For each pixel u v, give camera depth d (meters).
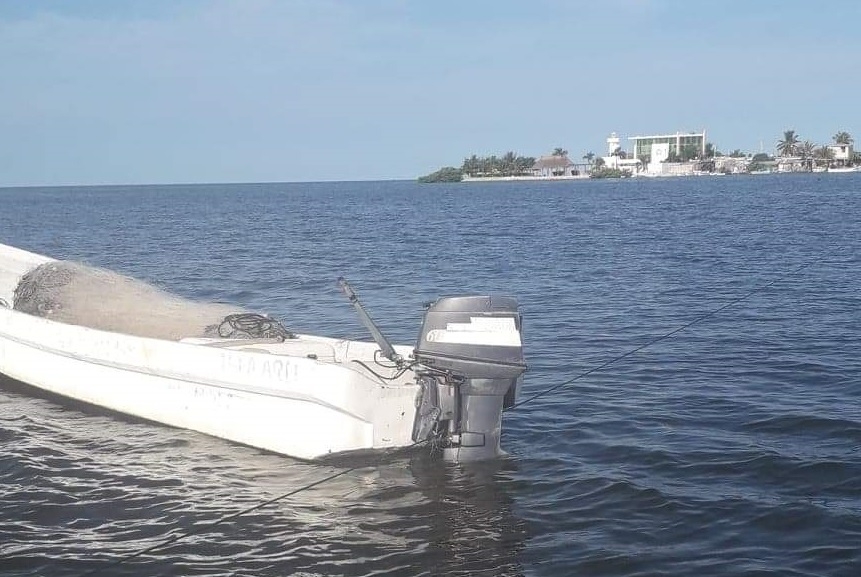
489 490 9.41
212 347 11.11
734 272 27.55
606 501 9.12
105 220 68.25
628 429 11.44
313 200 123.56
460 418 9.79
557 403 12.74
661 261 31.42
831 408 12.04
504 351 9.61
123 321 13.88
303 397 10.09
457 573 7.70
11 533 8.61
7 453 10.86
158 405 11.79
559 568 7.76
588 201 92.62
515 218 63.16
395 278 27.70
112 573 7.79
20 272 18.72
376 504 9.11
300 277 28.09
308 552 8.11
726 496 9.16
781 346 16.05
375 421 9.84
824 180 150.75
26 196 172.12
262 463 10.28
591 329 18.33
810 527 8.39
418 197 127.00
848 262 29.39
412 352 10.74
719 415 11.94
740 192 104.94
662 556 7.92
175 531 8.59
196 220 67.12
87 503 9.30
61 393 13.21
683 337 17.16
